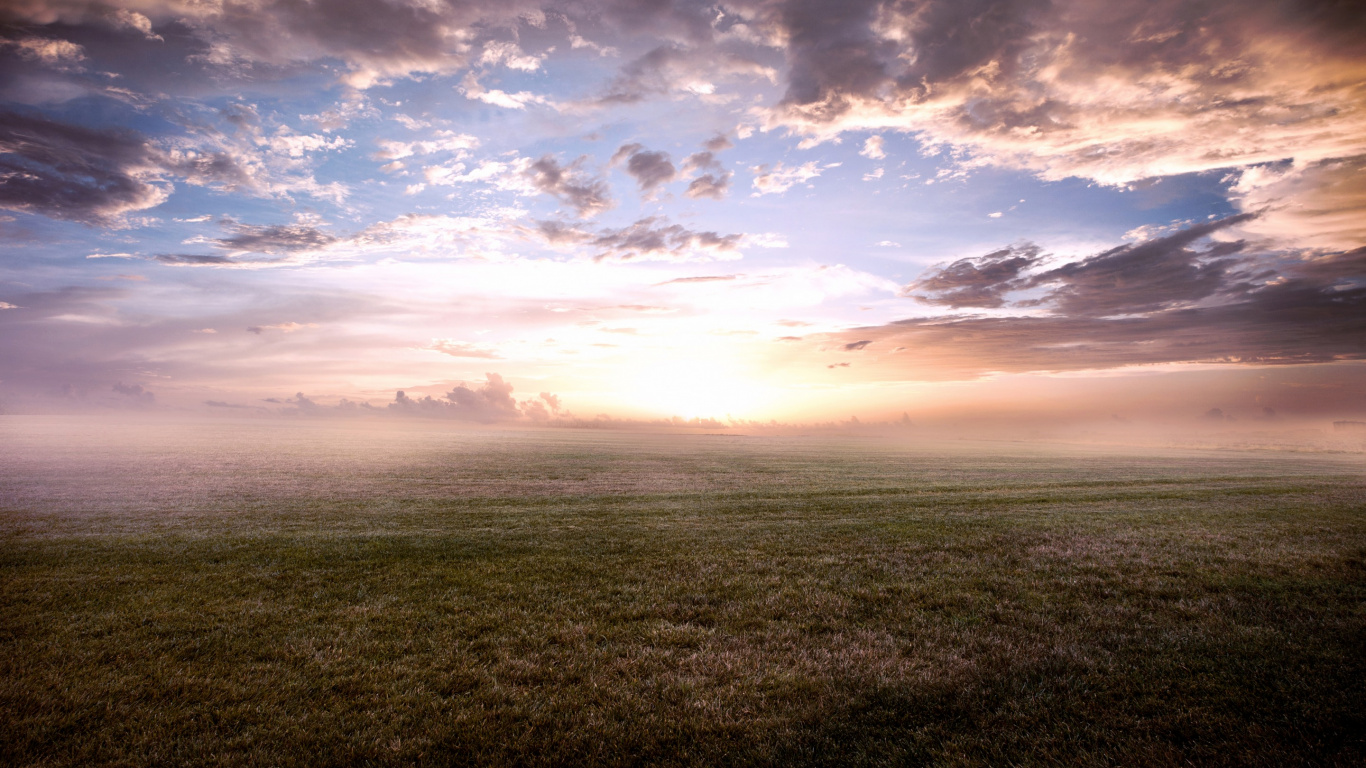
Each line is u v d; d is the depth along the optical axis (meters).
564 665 8.13
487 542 16.72
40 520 19.22
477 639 9.07
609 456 67.38
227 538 16.69
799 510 24.02
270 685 7.44
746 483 36.34
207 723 6.49
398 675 7.78
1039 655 8.45
